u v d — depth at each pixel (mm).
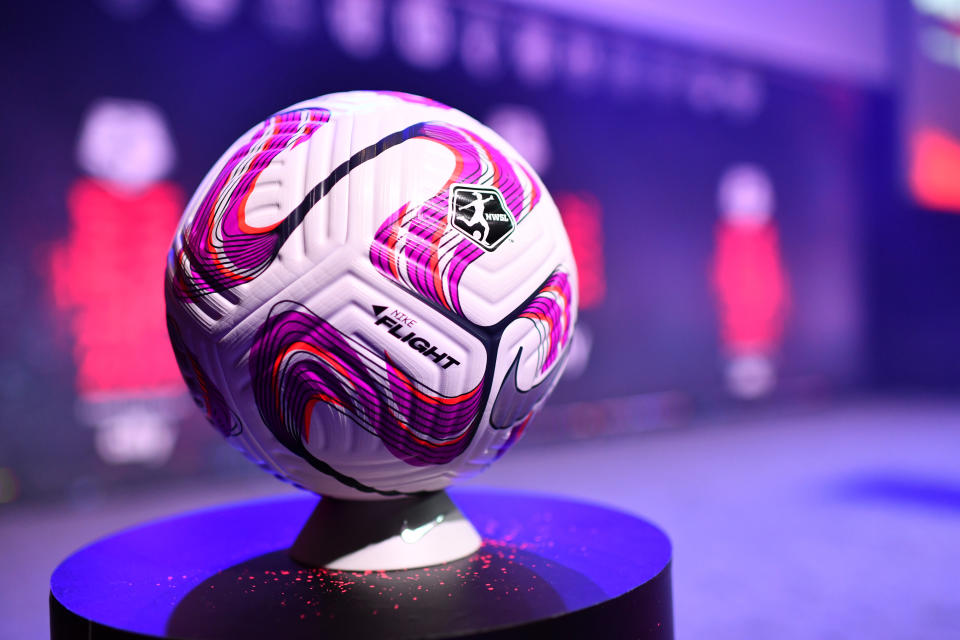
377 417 499
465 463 559
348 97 555
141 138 2775
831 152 5121
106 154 2719
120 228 2760
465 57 3539
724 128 4531
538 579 527
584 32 3904
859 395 5320
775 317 4809
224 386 524
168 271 552
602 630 478
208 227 512
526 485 2703
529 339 525
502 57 3652
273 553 624
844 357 5258
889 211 5355
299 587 529
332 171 490
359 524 578
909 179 5301
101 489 2738
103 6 2688
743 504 2355
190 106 2873
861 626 1387
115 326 2762
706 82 4418
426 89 3428
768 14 4543
